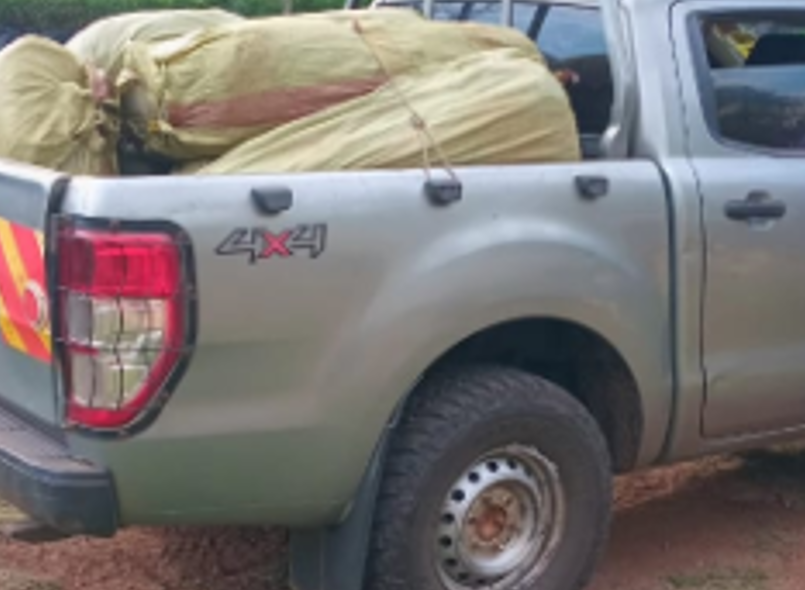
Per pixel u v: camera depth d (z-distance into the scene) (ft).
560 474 14.57
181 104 13.69
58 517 12.42
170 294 12.17
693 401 15.48
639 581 16.52
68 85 14.02
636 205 14.79
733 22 16.21
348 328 12.98
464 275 13.47
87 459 12.57
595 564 15.07
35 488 12.48
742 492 19.43
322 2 68.03
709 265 15.34
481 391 13.97
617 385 15.14
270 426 12.76
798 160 16.21
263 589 15.87
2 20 65.31
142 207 12.10
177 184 12.26
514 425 14.08
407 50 14.58
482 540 14.33
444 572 14.14
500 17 17.65
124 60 14.51
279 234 12.57
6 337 13.46
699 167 15.37
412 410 13.85
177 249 12.16
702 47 15.85
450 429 13.75
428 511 13.78
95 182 12.15
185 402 12.41
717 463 20.47
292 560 14.19
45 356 12.82
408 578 13.76
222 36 13.97
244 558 16.66
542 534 14.67
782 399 16.29
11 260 13.10
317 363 12.90
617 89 15.39
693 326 15.31
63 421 12.64
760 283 15.78
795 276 16.05
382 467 13.56
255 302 12.52
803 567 17.10
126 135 14.25
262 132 13.87
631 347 14.80
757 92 16.14
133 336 12.17
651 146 15.33
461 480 14.01
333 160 13.55
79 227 12.14
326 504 13.33
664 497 19.22
